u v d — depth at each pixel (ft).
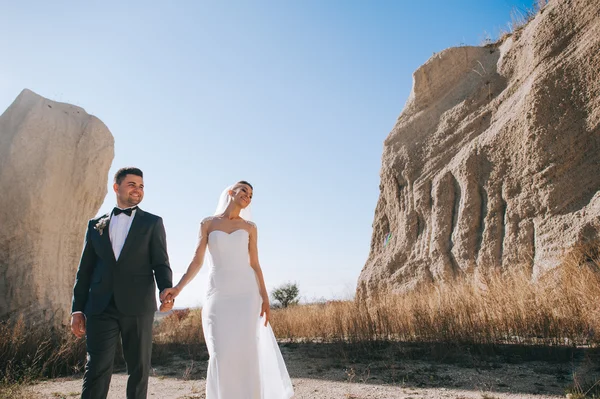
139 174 13.24
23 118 32.04
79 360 24.90
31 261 29.35
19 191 29.81
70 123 33.91
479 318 23.18
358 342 24.91
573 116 36.47
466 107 48.67
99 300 12.08
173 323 43.47
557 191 35.83
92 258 12.78
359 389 16.81
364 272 54.08
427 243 46.34
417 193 49.03
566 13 39.70
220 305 13.41
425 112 52.75
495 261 38.91
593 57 36.17
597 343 18.53
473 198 42.80
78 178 32.94
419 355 21.63
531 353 19.70
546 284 27.12
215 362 12.85
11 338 24.27
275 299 83.66
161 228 13.25
